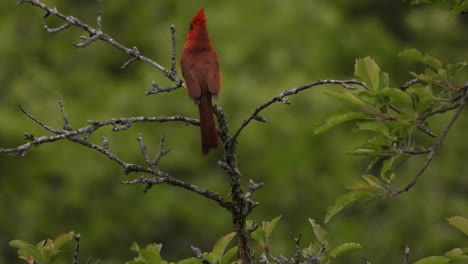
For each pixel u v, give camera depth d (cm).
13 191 1695
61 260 1672
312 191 1662
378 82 501
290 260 492
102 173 1658
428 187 1762
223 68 1644
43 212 1688
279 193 1647
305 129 1611
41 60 1856
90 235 1686
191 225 1719
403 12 2108
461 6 522
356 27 1872
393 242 1711
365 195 514
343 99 493
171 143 1653
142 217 1689
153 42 1828
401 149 506
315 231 514
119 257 1719
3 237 1705
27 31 1862
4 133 1627
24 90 1694
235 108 1585
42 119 1656
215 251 498
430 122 1756
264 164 1628
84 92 1767
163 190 1689
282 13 1705
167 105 1653
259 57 1670
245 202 498
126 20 1917
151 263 466
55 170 1662
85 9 1936
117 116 1653
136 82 1752
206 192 496
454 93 500
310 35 1694
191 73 609
